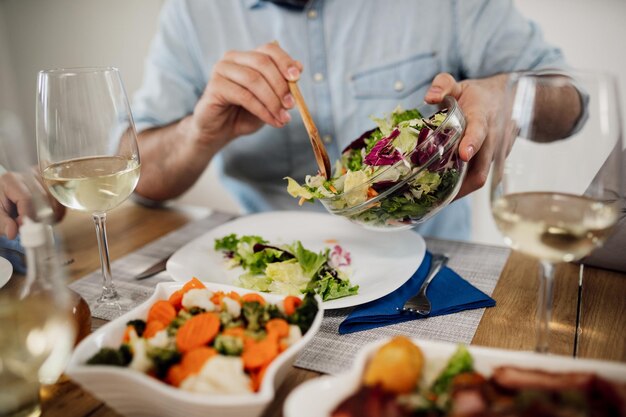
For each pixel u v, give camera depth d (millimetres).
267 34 1975
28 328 675
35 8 3273
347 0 1901
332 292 925
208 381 585
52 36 3291
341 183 1018
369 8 1901
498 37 1909
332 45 1934
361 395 516
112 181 883
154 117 1960
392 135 1010
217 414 570
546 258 620
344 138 1984
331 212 981
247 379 595
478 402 507
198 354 622
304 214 1308
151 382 565
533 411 474
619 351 771
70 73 884
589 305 906
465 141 954
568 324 849
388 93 1955
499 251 1151
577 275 1014
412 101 1957
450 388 541
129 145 938
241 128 1562
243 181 2018
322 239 1188
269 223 1273
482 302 916
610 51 2480
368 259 1085
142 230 1339
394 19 1905
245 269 1081
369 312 881
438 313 892
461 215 2004
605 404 502
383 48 1927
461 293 937
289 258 1063
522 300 936
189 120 1664
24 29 3354
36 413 675
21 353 648
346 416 505
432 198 945
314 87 1965
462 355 578
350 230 1220
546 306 640
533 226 583
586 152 589
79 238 1298
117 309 935
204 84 2055
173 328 685
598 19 2451
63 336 697
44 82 876
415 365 554
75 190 868
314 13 1912
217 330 660
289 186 1005
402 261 1045
